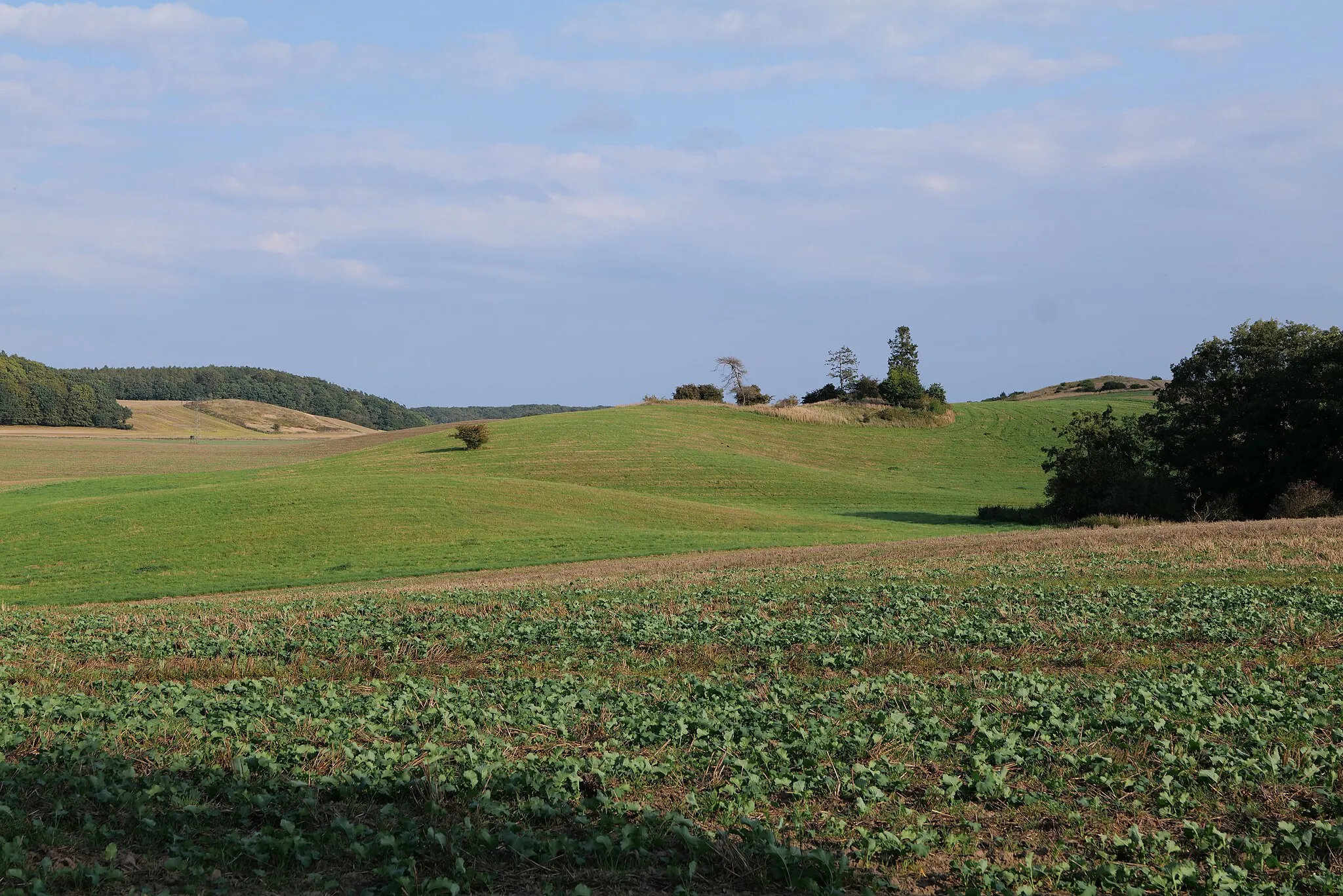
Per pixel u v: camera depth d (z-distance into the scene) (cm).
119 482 8169
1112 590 2333
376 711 1300
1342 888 748
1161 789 963
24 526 5375
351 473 8731
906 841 827
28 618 2680
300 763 1045
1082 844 852
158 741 1151
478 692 1452
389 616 2406
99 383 17088
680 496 7944
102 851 802
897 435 11406
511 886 753
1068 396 15312
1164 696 1310
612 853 796
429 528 5238
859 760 1082
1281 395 5403
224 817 895
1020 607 2167
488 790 935
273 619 2448
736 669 1688
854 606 2312
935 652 1733
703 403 12988
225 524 5275
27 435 13788
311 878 746
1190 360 6009
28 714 1295
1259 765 1005
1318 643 1672
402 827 858
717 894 744
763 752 1072
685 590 2770
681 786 993
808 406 12519
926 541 4238
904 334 15162
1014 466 9944
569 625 2147
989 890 748
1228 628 1805
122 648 2033
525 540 4966
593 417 11781
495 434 10519
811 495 8094
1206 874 790
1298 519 3825
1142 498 5631
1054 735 1158
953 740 1168
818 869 766
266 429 18650
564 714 1264
